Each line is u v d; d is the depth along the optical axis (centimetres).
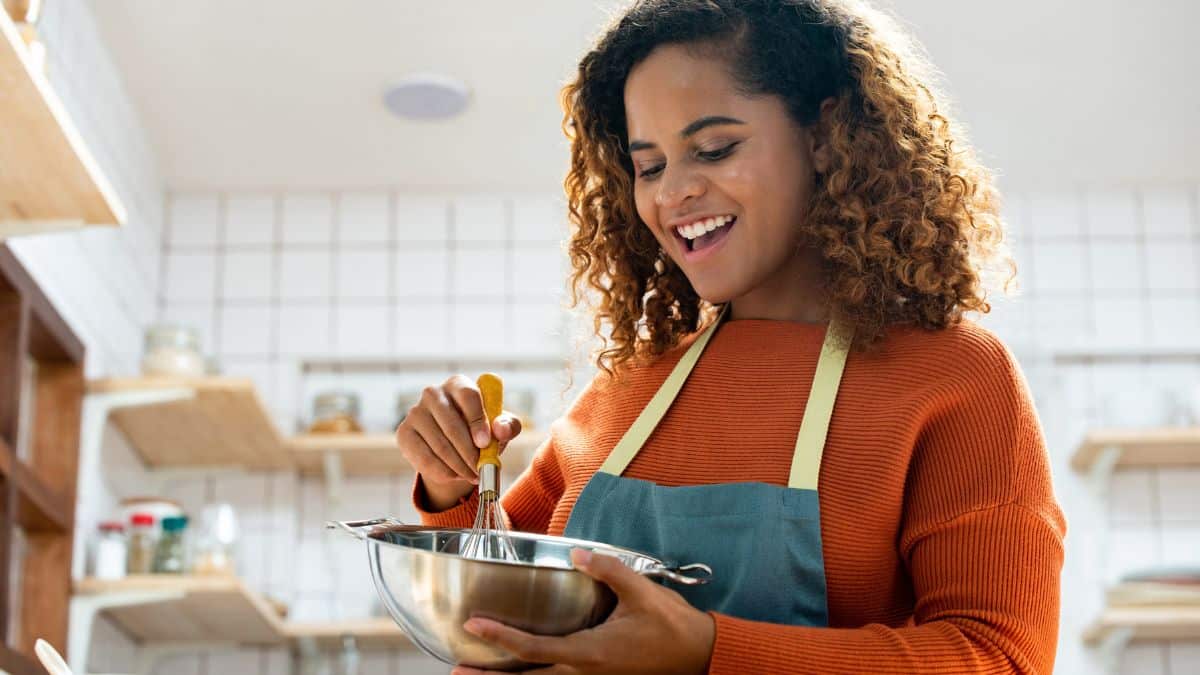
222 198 404
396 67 336
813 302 129
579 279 148
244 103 352
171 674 370
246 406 331
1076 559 375
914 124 129
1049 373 391
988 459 111
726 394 123
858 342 120
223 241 401
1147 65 335
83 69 307
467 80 342
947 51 330
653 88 125
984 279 136
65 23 291
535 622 98
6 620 242
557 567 98
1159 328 394
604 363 138
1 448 244
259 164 387
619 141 144
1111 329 394
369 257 403
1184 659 369
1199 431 357
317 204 405
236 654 371
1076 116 361
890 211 124
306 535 382
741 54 125
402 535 113
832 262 126
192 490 381
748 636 98
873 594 112
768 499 113
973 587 106
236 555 338
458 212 408
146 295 383
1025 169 392
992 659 102
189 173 391
